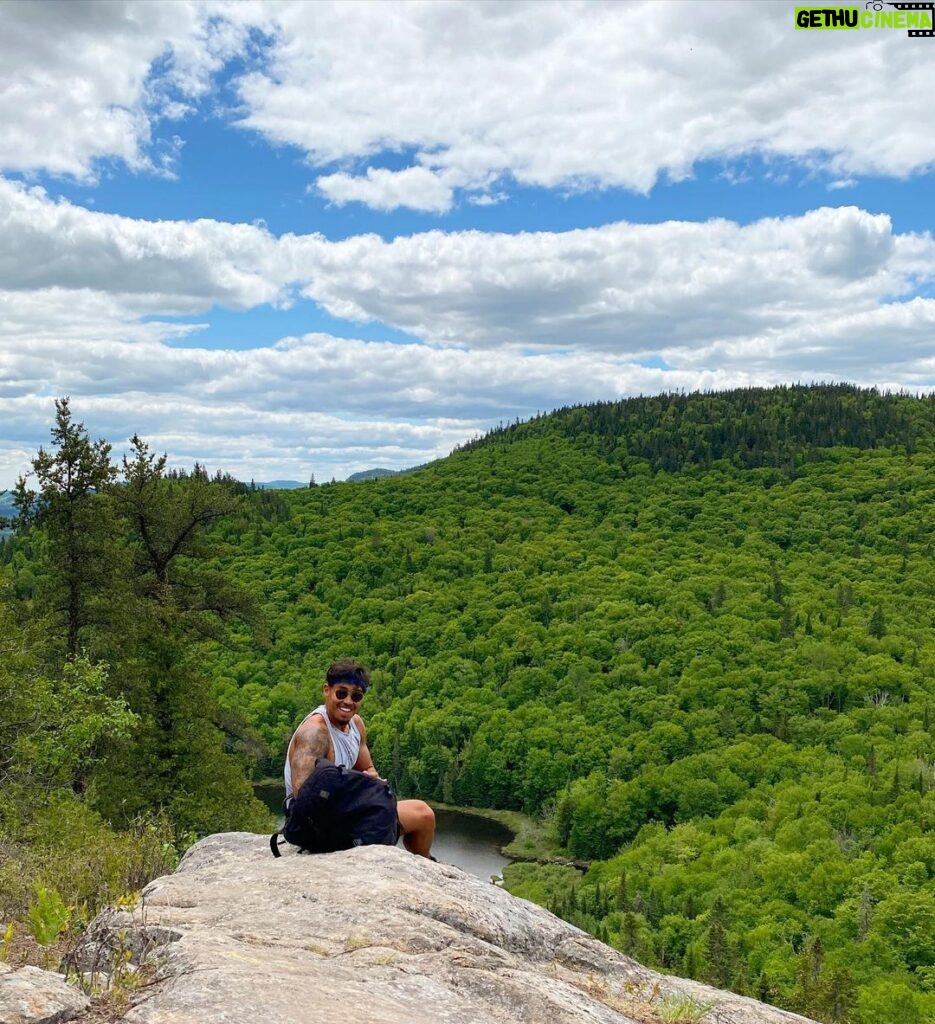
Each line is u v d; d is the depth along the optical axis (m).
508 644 126.44
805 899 61.88
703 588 142.25
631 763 90.38
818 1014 45.31
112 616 19.78
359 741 4.54
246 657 122.44
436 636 129.62
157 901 3.39
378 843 4.11
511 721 100.12
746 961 54.38
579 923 61.66
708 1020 3.12
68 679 16.48
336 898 3.28
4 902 5.27
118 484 23.33
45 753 15.05
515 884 72.12
